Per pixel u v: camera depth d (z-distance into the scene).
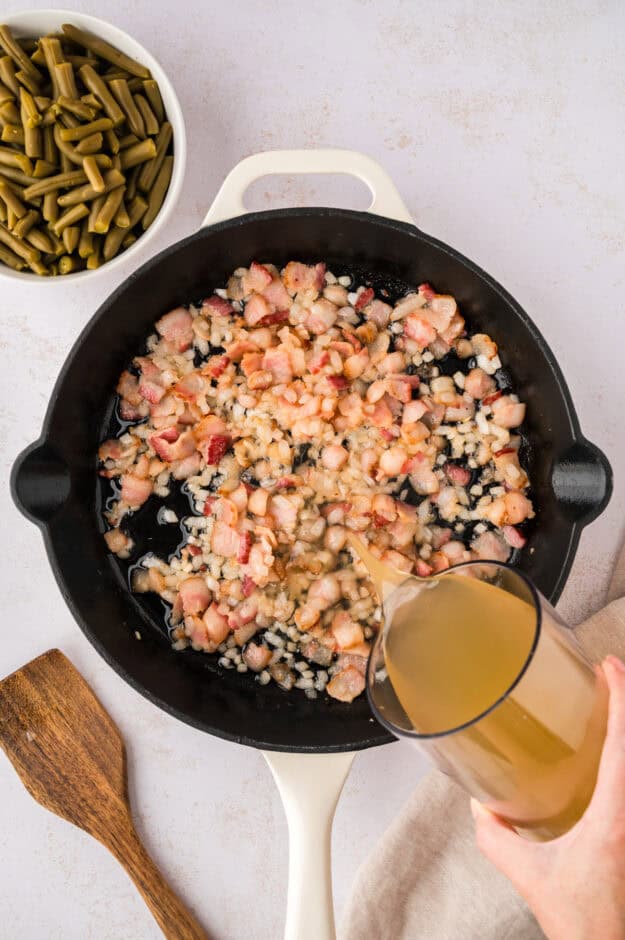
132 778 0.76
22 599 0.76
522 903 0.71
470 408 0.73
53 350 0.76
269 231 0.70
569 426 0.67
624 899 0.56
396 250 0.71
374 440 0.73
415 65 0.76
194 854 0.76
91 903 0.76
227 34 0.76
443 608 0.58
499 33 0.76
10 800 0.76
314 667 0.73
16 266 0.70
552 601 0.66
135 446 0.73
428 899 0.73
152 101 0.70
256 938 0.75
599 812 0.55
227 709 0.72
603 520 0.76
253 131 0.76
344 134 0.76
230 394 0.73
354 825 0.75
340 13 0.76
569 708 0.54
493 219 0.76
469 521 0.73
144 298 0.71
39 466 0.67
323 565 0.72
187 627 0.73
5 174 0.69
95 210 0.69
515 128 0.76
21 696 0.75
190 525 0.73
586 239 0.77
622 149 0.77
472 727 0.52
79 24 0.70
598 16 0.77
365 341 0.73
